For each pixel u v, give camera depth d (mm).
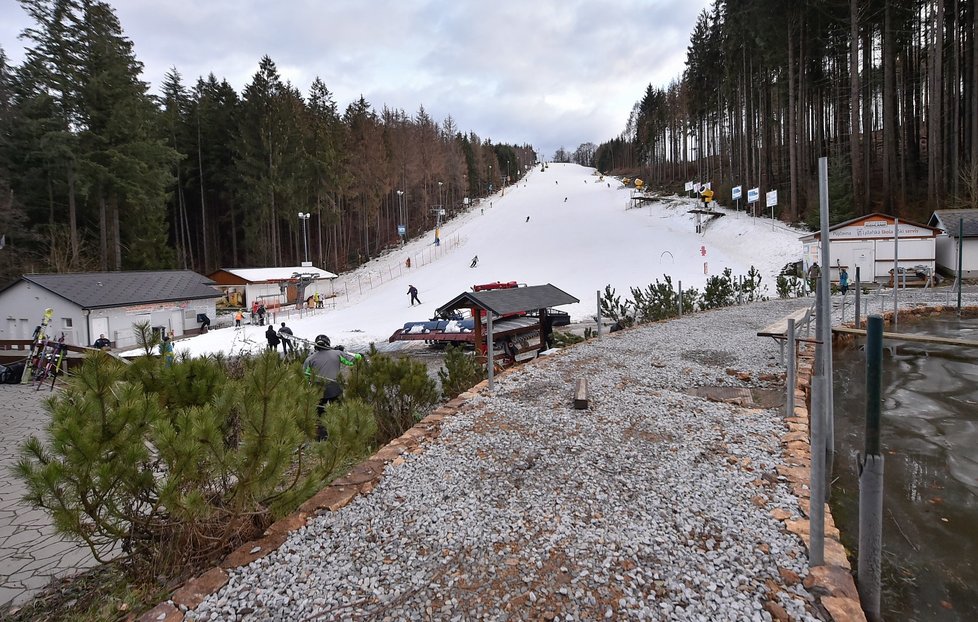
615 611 2373
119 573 3617
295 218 51438
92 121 32938
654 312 15016
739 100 50031
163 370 3896
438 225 71438
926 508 3857
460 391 7523
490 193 108062
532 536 3064
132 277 28172
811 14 31922
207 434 2938
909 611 2721
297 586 2645
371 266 54000
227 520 3477
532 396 6340
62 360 14141
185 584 2717
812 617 2291
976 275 22531
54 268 31828
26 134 33125
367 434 3850
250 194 47531
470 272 38312
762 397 6098
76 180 31172
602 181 99000
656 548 2895
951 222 23375
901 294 17969
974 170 25844
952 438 5227
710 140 67125
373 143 64875
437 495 3660
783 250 30500
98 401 2822
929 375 7691
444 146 88875
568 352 9227
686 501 3461
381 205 72312
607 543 2957
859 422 5820
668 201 56188
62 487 2686
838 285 21641
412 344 19734
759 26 34531
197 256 53938
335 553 2949
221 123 50844
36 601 3740
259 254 48750
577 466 4117
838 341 10352
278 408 3180
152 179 35219
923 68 34469
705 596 2463
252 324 28859
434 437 4910
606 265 35250
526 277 34062
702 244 37875
